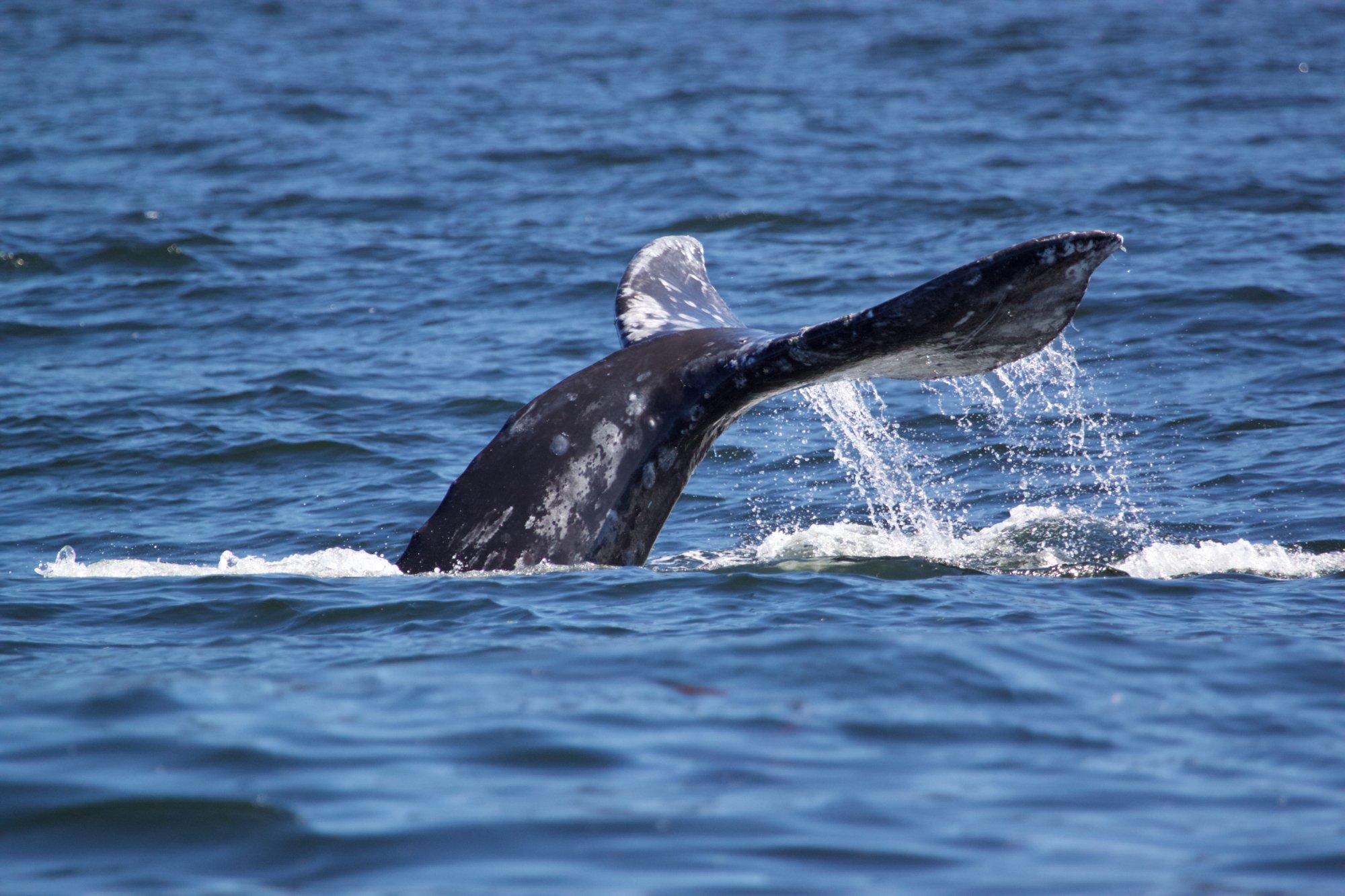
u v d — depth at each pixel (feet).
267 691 78.59
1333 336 216.33
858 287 259.60
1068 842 60.34
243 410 203.82
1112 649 87.15
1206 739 72.69
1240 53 540.93
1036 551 127.44
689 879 56.70
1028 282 94.89
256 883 56.39
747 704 75.82
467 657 86.12
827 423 187.11
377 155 403.54
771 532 145.07
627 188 354.74
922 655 83.66
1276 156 359.05
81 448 186.29
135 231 317.63
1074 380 203.72
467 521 114.62
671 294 125.80
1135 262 262.88
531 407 115.55
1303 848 59.52
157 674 88.84
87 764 67.10
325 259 298.56
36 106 499.51
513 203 344.90
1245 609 103.14
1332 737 72.95
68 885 56.44
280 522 155.84
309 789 64.59
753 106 464.24
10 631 105.40
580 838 60.13
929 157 375.04
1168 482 156.25
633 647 87.15
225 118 468.75
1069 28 621.72
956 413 190.80
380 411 202.90
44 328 253.44
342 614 105.40
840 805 63.67
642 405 113.09
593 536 113.19
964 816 62.80
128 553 145.48
